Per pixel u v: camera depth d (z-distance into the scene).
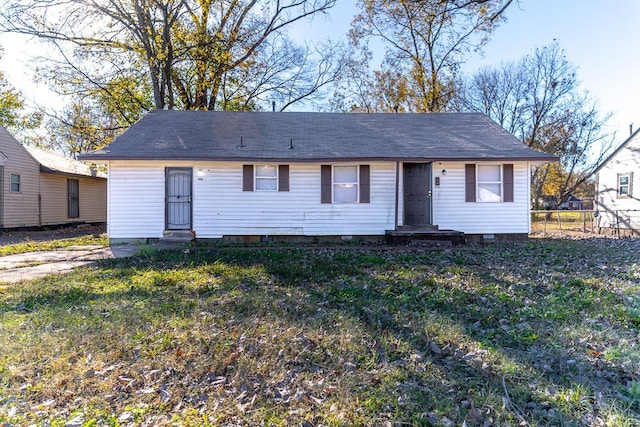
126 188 11.71
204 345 3.64
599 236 14.25
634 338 3.75
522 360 3.30
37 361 3.33
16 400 2.74
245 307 4.79
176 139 12.06
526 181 12.30
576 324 4.13
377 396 2.77
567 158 27.42
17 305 4.98
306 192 12.11
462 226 12.27
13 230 15.78
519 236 12.37
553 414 2.53
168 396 2.81
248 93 21.45
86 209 20.80
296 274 6.74
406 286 5.86
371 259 8.21
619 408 2.57
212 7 18.62
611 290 5.52
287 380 3.04
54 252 10.12
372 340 3.79
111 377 3.06
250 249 10.16
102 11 16.73
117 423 2.48
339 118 14.65
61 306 4.91
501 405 2.62
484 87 28.75
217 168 11.92
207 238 11.92
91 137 18.30
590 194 37.12
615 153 16.52
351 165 12.20
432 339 3.78
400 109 26.22
